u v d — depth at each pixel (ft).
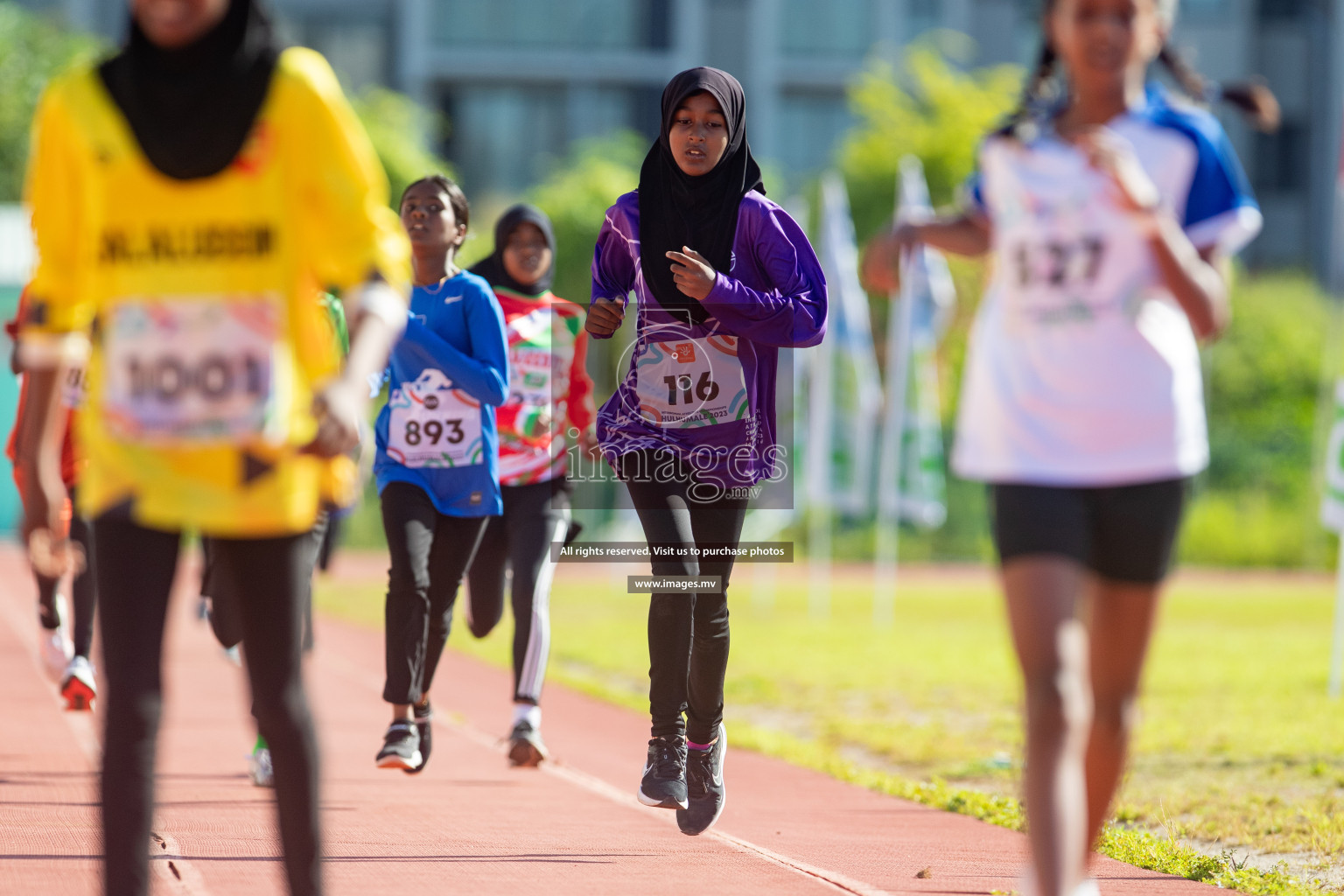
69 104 30.07
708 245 50.70
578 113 388.57
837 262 166.40
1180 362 33.63
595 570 264.52
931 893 44.73
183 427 29.94
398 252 31.07
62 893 40.65
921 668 119.85
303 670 31.76
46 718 77.10
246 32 29.45
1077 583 32.58
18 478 32.24
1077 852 30.55
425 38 383.86
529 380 64.13
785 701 99.71
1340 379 104.42
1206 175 33.32
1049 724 31.37
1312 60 408.67
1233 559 297.94
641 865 47.91
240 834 50.26
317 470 31.17
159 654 30.81
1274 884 47.70
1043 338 33.22
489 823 54.60
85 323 32.19
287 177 30.04
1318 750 78.23
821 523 201.05
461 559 60.29
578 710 91.35
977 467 33.86
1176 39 404.77
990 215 34.71
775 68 387.55
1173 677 114.62
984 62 395.75
